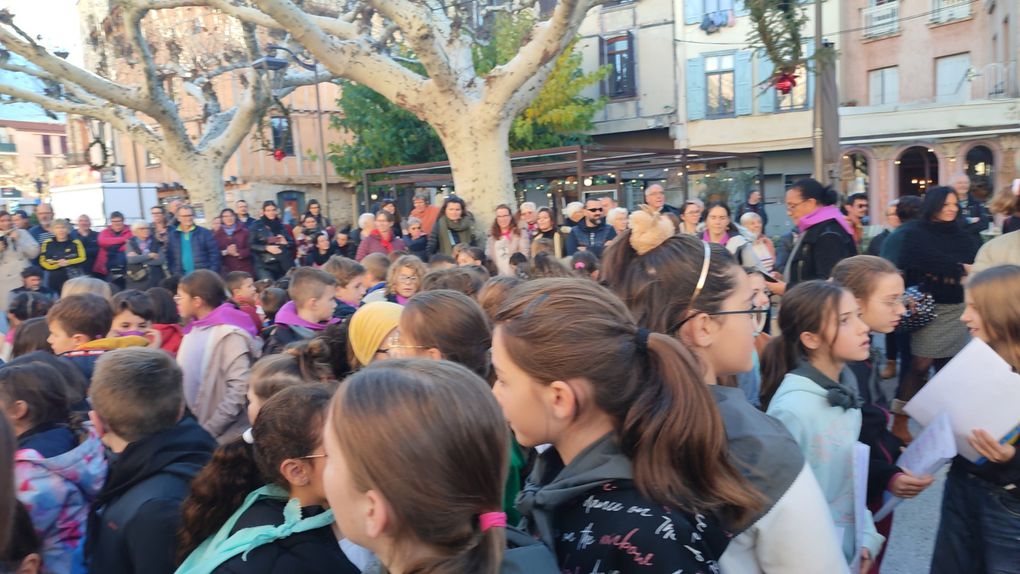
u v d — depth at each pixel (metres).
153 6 11.64
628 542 1.27
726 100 21.53
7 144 43.59
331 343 2.95
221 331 3.82
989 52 18.30
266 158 25.47
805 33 20.64
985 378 2.25
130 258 10.75
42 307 5.09
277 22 9.08
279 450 1.81
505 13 11.41
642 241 1.69
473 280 3.58
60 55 13.23
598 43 23.11
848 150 20.16
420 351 2.35
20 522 1.68
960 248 4.87
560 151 11.12
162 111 13.90
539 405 1.40
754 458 1.44
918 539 3.76
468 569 1.10
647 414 1.33
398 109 19.30
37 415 2.28
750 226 6.80
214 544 1.81
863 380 2.92
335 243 11.49
